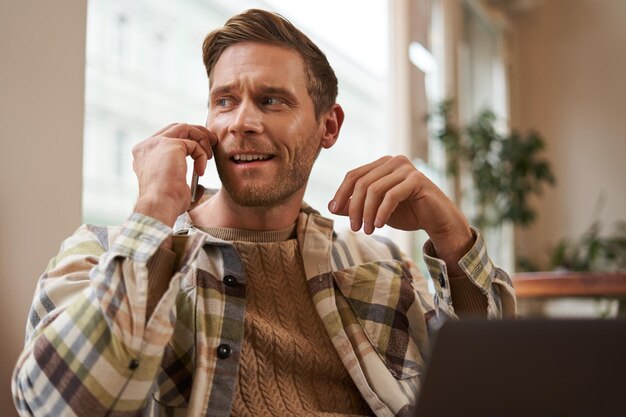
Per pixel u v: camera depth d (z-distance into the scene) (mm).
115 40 2113
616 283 2295
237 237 1151
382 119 3566
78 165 1499
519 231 5246
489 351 556
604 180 5121
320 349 1108
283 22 1119
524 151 4492
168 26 2305
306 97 1124
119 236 877
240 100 1093
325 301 1134
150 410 989
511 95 5406
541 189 5238
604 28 5234
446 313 1138
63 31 1484
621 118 5113
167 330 856
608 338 566
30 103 1396
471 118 4887
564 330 565
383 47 3596
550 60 5391
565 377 562
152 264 870
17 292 1335
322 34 2992
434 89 4195
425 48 3965
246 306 1100
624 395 562
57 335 833
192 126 1057
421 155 3791
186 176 956
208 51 1134
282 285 1140
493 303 1157
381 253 1298
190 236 907
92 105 2031
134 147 997
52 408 828
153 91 2256
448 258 1150
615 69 5172
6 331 1307
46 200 1415
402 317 1199
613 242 4699
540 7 5449
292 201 1163
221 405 970
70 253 1030
